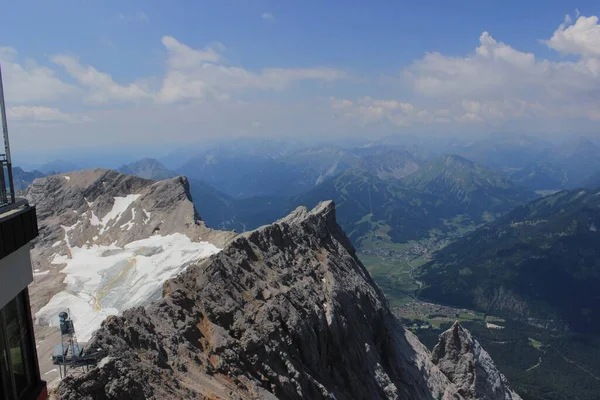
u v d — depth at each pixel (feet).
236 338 197.98
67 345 136.46
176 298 194.80
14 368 63.46
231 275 226.17
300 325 224.53
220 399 157.79
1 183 61.93
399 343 347.56
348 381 242.78
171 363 161.89
